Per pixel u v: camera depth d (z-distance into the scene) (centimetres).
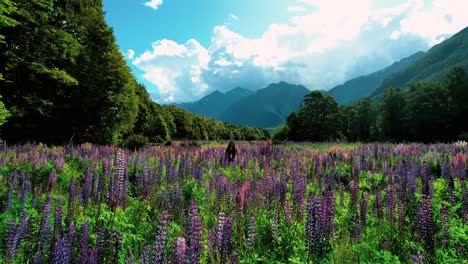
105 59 2828
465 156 1148
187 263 317
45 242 412
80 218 518
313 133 7375
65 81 2241
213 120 15412
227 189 629
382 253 434
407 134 6800
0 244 416
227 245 384
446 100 6200
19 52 2067
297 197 572
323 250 434
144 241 475
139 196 696
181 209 582
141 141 2112
